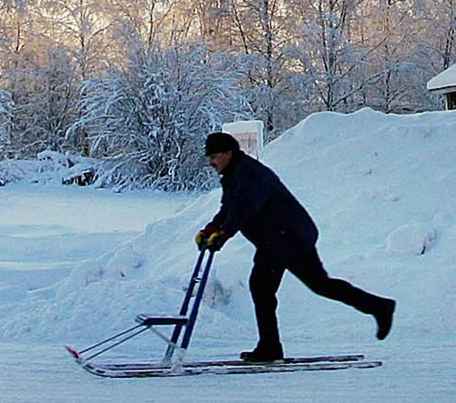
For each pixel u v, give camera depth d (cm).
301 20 6003
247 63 5822
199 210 1845
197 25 6200
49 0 6334
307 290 1326
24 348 1073
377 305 886
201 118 5075
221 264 1424
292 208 866
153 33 5803
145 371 874
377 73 6050
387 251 1445
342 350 1052
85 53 6316
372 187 1700
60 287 1669
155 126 5091
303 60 5875
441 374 895
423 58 6022
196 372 880
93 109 5206
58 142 6356
